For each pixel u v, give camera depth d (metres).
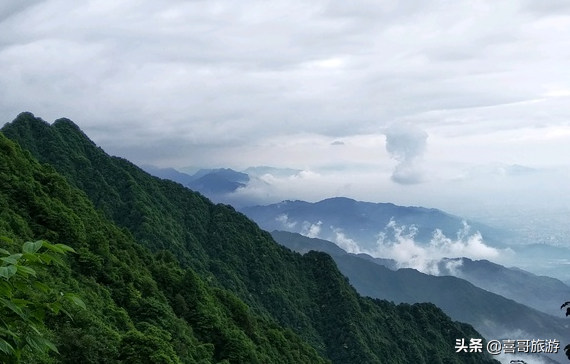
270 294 155.25
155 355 49.06
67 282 62.41
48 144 157.75
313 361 102.94
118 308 65.88
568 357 15.62
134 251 87.06
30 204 71.38
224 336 77.31
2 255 9.27
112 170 163.50
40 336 9.45
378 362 143.50
